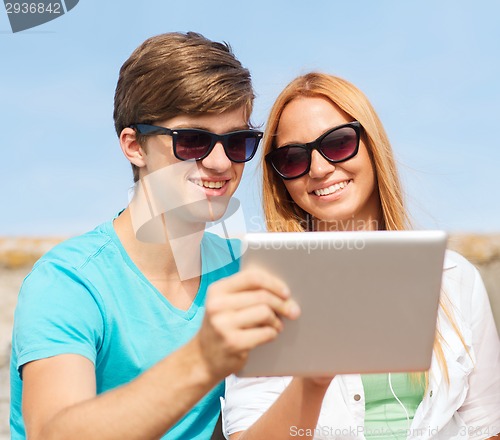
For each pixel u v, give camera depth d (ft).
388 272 5.08
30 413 6.09
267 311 4.61
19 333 6.52
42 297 6.67
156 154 7.55
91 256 7.27
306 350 5.17
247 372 5.18
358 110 8.54
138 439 4.95
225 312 4.56
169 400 4.82
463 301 8.75
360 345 5.22
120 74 7.98
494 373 8.63
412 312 5.19
